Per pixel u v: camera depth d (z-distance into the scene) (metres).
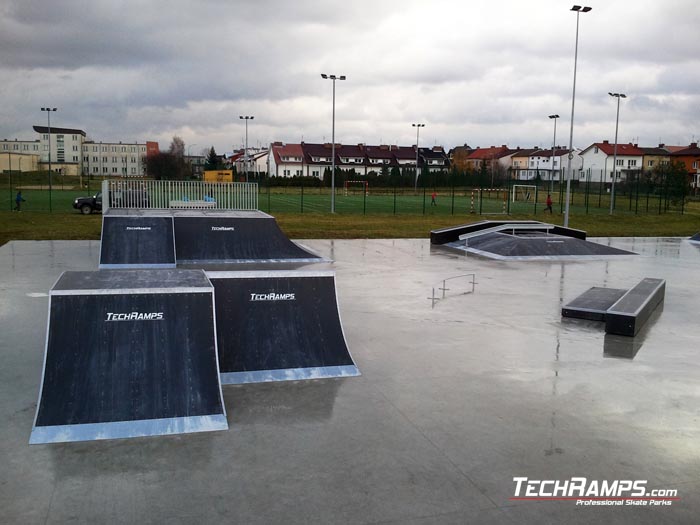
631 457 4.77
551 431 5.22
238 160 116.81
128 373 5.38
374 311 9.91
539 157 98.62
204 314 5.90
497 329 8.87
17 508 3.82
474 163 106.50
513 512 3.93
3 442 4.77
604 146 82.94
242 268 14.52
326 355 6.82
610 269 15.52
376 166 96.31
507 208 41.69
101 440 4.82
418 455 4.70
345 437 5.00
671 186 45.19
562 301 11.09
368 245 20.00
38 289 10.95
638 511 3.99
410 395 6.04
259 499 3.99
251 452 4.68
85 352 5.43
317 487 4.17
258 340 6.71
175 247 15.24
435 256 17.36
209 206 20.72
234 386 6.15
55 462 4.45
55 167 107.69
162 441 4.84
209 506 3.89
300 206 41.28
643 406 5.88
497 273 14.38
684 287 13.02
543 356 7.52
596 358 7.49
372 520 3.79
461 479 4.34
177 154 108.12
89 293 5.69
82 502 3.91
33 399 5.70
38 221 25.95
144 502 3.92
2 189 62.00
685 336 8.70
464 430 5.20
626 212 41.84
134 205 20.20
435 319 9.41
